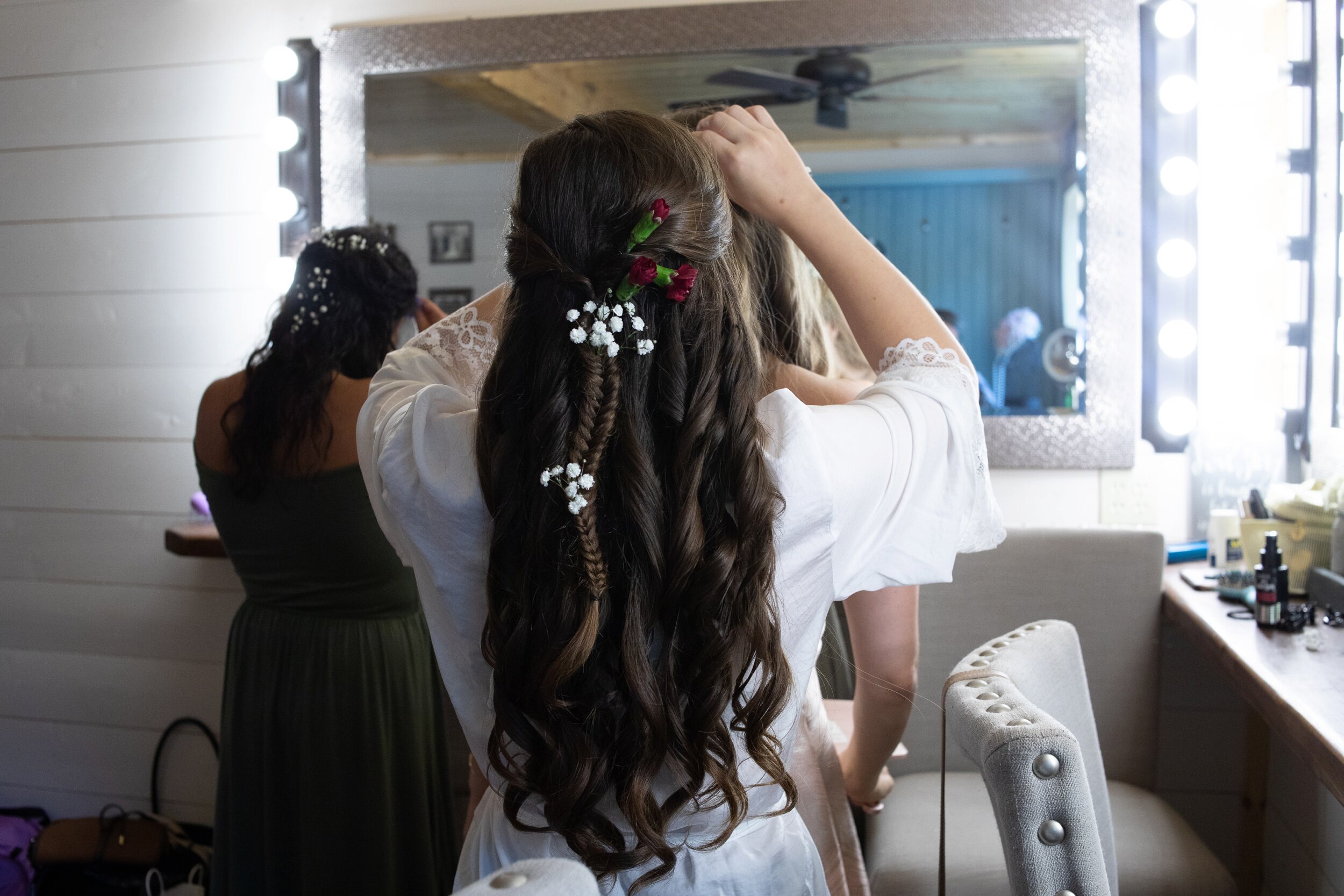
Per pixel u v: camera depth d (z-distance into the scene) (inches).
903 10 70.6
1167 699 73.4
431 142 76.6
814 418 26.5
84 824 80.0
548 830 27.4
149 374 82.4
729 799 26.5
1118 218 69.7
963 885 50.4
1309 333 65.1
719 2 72.6
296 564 56.2
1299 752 38.5
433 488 26.2
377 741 56.2
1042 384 72.0
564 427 24.6
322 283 56.0
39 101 82.6
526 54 74.8
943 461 28.2
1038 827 28.0
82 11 81.5
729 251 28.3
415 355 32.7
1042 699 37.0
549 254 25.2
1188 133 68.4
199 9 79.6
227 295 80.4
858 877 38.8
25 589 86.5
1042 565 63.8
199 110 80.0
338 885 56.2
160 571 83.8
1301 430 67.0
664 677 25.4
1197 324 70.1
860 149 75.2
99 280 82.7
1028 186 72.5
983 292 73.6
